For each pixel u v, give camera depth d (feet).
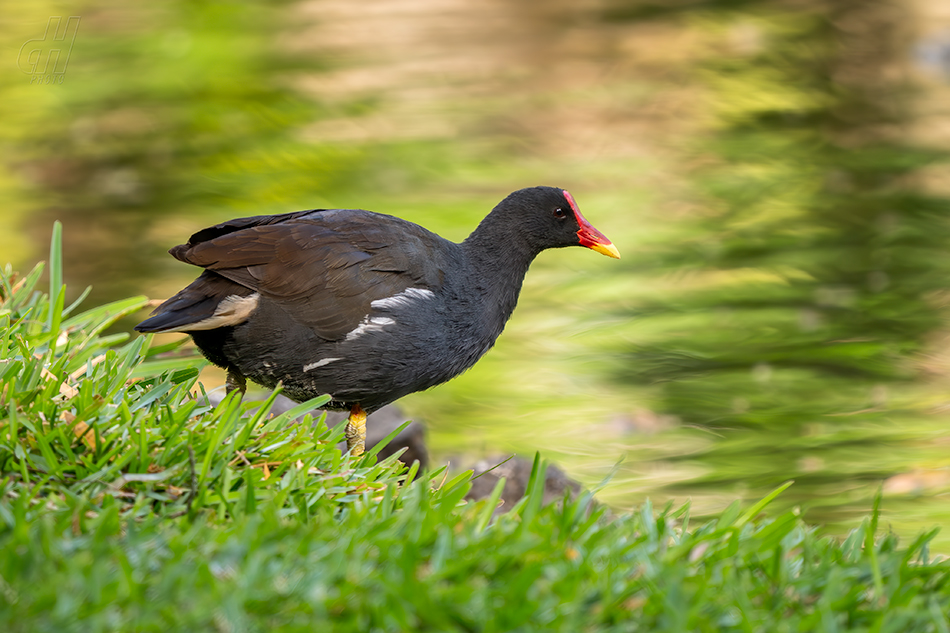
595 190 66.13
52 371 21.70
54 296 28.02
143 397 21.16
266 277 24.39
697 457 35.14
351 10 120.47
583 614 15.15
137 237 57.82
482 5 122.83
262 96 87.40
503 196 64.75
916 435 36.09
